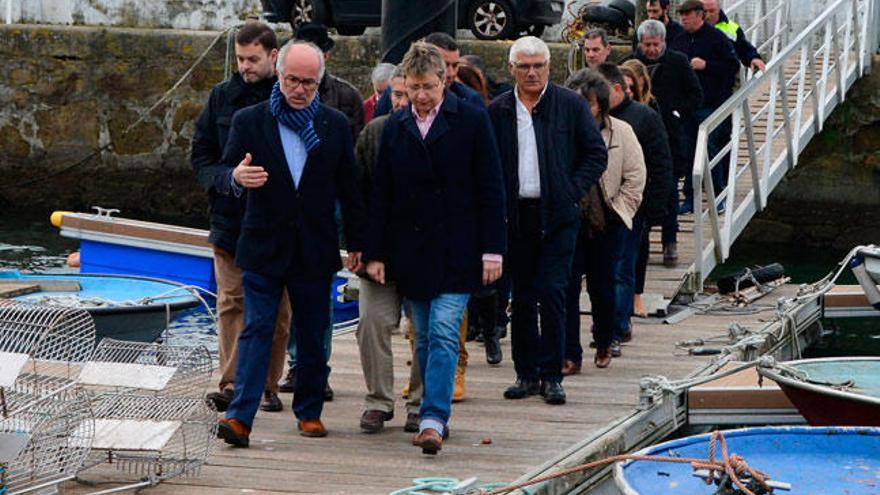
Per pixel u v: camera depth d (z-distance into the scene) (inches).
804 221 1152.2
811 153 1144.2
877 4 1150.3
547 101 496.7
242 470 435.5
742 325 682.8
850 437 416.5
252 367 451.5
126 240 840.9
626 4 1094.4
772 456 414.0
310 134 440.1
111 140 1238.9
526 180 497.4
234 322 493.0
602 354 582.2
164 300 684.1
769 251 1151.6
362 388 544.1
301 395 470.6
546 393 520.1
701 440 414.0
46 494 389.7
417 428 478.0
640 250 684.7
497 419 499.8
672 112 748.0
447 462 446.9
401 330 652.1
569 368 567.5
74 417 405.7
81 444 408.2
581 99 503.5
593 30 699.4
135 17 1289.4
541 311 511.8
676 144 756.0
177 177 1234.6
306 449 457.4
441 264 446.0
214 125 479.2
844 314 744.3
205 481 425.1
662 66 750.5
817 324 755.4
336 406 514.9
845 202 1143.6
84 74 1234.6
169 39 1217.4
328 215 447.2
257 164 441.1
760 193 839.1
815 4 1204.5
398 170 445.7
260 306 449.1
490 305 577.3
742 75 1044.5
